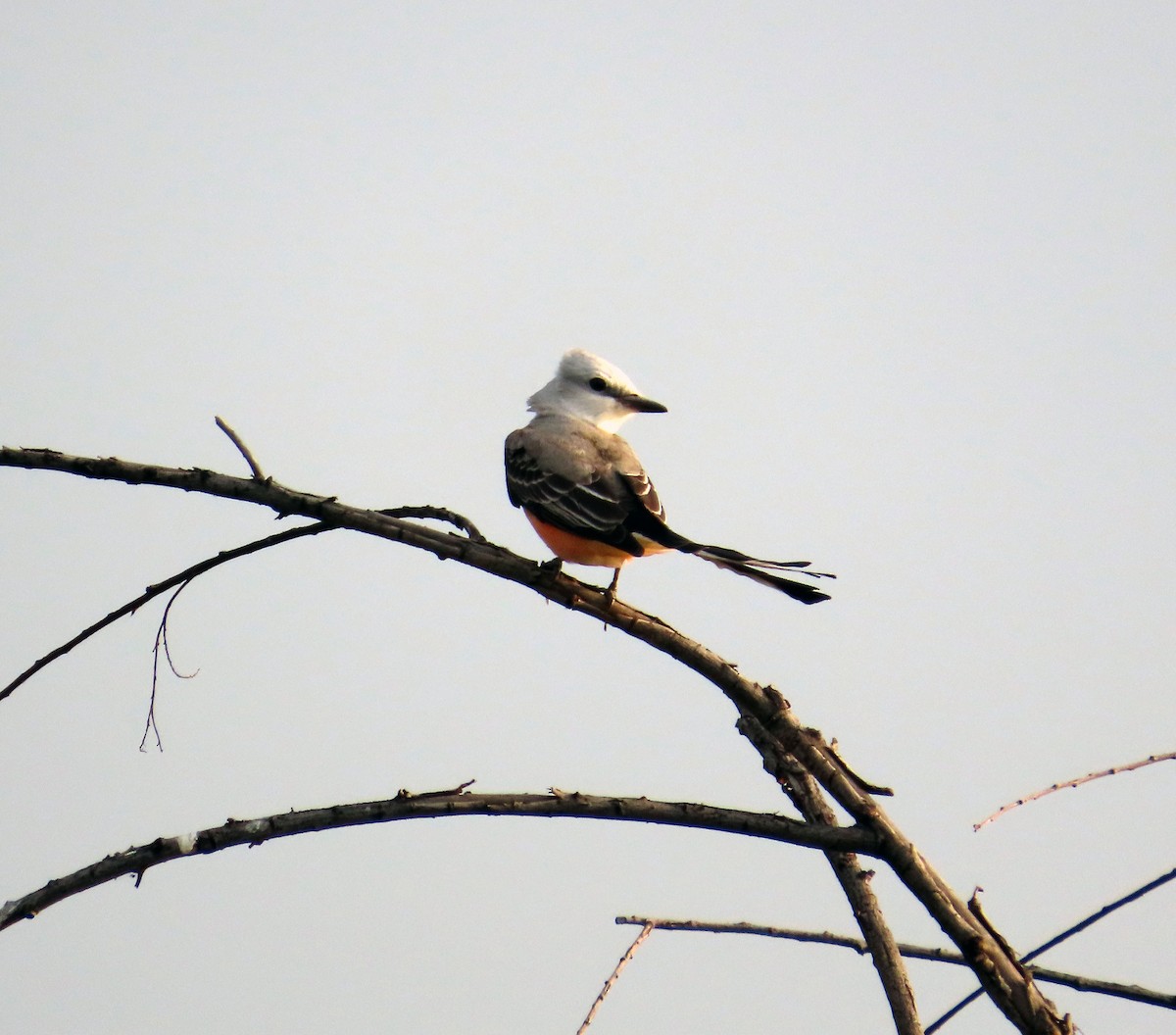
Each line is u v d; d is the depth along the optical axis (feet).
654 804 24.21
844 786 25.62
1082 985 27.09
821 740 26.50
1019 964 24.89
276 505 28.32
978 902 25.23
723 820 24.48
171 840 22.38
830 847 24.98
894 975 26.99
